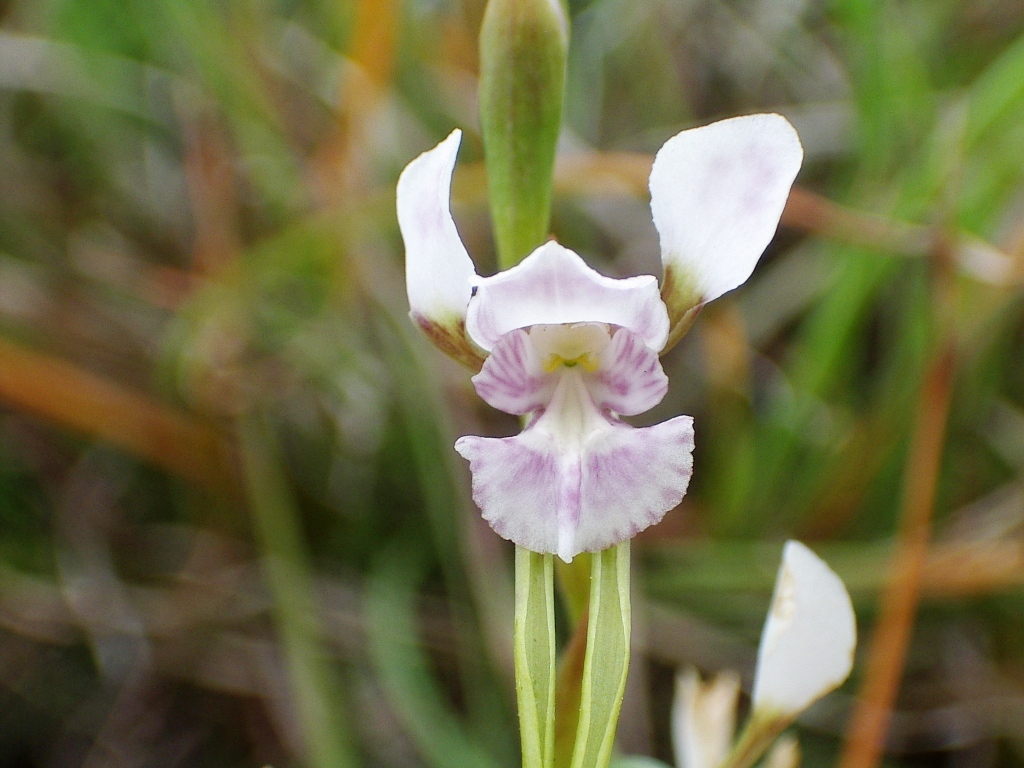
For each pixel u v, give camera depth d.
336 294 0.16
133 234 0.18
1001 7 0.17
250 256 0.15
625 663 0.08
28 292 0.17
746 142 0.08
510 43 0.08
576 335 0.09
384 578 0.15
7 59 0.17
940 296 0.13
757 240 0.08
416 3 0.17
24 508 0.16
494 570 0.14
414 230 0.08
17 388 0.15
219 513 0.16
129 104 0.18
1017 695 0.15
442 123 0.17
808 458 0.16
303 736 0.15
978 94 0.14
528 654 0.08
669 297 0.08
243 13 0.16
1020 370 0.16
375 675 0.15
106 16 0.18
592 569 0.08
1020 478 0.15
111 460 0.17
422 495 0.16
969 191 0.14
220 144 0.16
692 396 0.17
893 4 0.15
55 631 0.16
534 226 0.09
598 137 0.18
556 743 0.08
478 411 0.16
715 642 0.15
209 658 0.16
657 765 0.10
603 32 0.19
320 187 0.16
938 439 0.12
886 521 0.15
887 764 0.15
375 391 0.16
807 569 0.09
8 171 0.18
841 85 0.18
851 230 0.14
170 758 0.15
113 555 0.16
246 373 0.15
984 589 0.14
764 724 0.09
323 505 0.16
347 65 0.15
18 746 0.15
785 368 0.17
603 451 0.08
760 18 0.18
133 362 0.17
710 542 0.15
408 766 0.15
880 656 0.12
